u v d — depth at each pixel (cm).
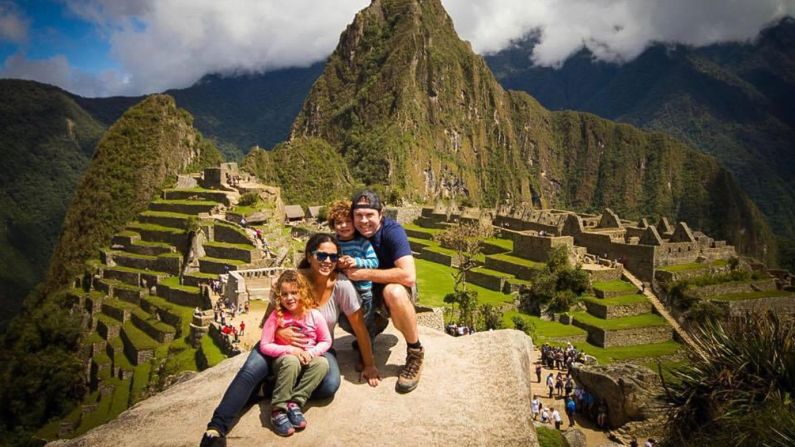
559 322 5625
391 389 691
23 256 14462
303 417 631
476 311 5134
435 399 679
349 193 16900
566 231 7169
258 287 4819
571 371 3050
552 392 3139
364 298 724
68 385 5494
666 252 6109
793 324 1491
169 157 10981
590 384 2766
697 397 1516
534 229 8025
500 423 660
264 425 630
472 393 692
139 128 11044
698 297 5422
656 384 2602
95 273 7044
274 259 5847
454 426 647
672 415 1571
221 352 3778
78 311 6588
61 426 4588
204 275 5784
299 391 636
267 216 6856
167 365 4203
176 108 11656
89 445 666
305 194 16550
